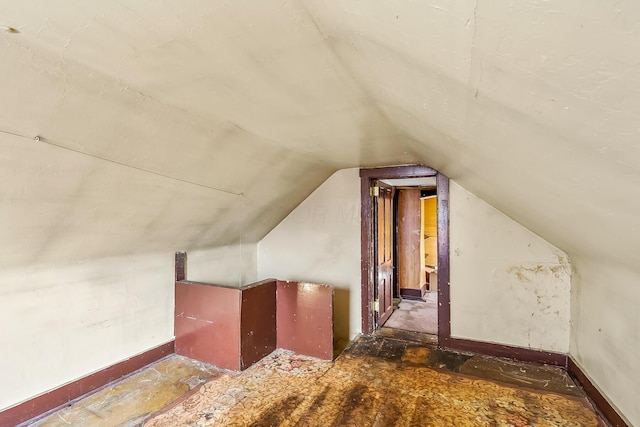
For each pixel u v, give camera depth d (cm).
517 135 104
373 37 94
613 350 198
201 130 187
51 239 191
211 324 271
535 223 236
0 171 141
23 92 117
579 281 253
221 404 214
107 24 96
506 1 50
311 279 374
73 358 219
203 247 322
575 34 51
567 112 73
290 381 245
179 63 122
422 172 324
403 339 333
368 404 215
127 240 239
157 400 219
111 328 242
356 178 353
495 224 294
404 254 522
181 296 287
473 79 85
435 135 173
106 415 202
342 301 359
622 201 98
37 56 108
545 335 278
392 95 141
